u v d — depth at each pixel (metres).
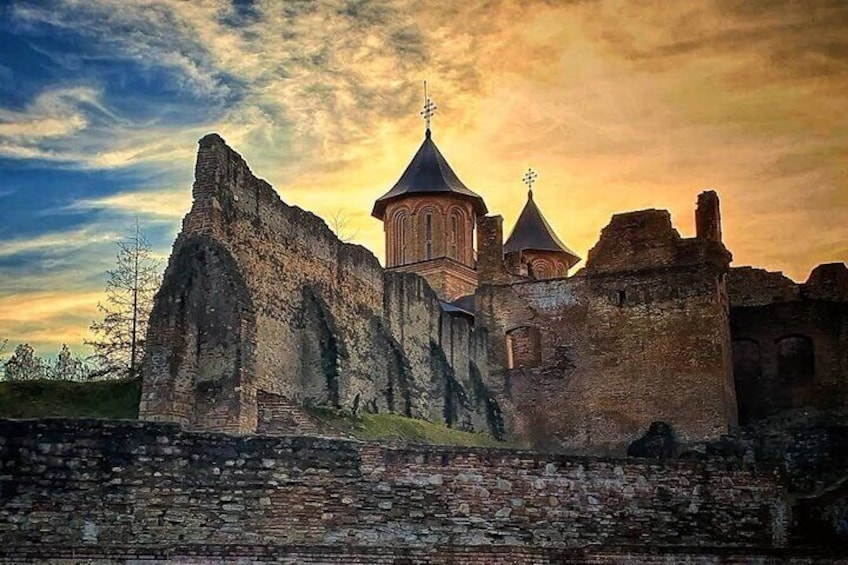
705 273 53.16
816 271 59.31
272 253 41.81
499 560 24.62
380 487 24.84
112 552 22.59
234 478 24.03
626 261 54.84
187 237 38.06
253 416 36.62
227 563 23.06
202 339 36.66
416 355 52.16
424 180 74.25
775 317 57.16
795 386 56.22
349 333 46.91
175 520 23.50
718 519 26.62
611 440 52.91
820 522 28.86
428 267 72.50
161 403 34.88
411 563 24.05
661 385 52.72
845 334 56.06
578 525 25.84
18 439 23.06
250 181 40.88
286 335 42.16
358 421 41.16
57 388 37.66
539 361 55.91
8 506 22.75
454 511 25.14
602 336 54.38
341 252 47.38
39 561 22.41
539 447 53.94
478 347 56.06
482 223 58.81
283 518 24.11
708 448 47.84
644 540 26.14
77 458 23.27
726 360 53.25
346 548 23.77
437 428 48.00
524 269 65.75
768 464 27.02
